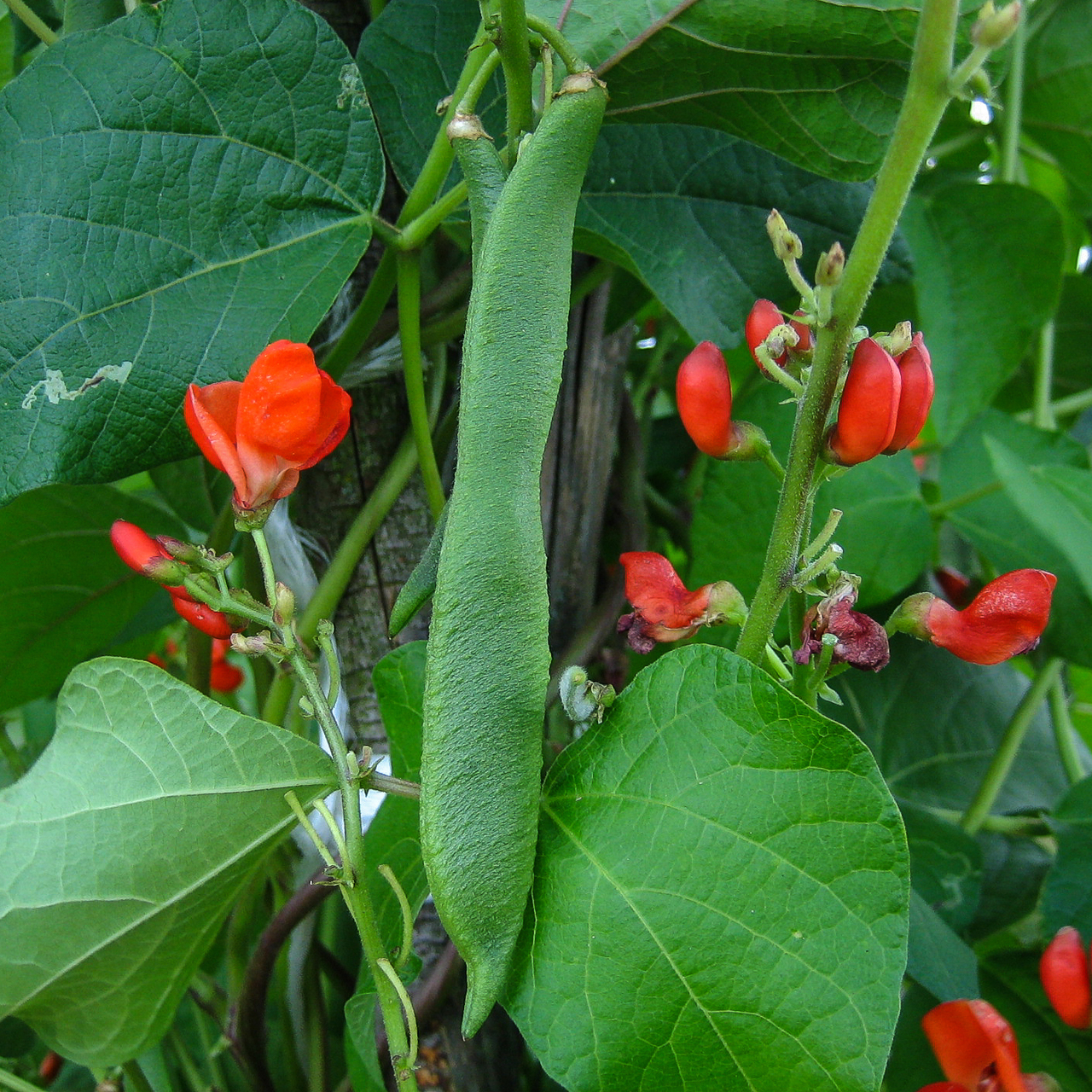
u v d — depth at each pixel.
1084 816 0.34
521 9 0.21
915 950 0.29
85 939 0.23
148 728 0.22
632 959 0.20
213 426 0.22
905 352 0.21
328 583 0.30
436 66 0.29
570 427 0.33
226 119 0.26
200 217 0.26
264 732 0.22
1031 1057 0.33
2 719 0.36
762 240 0.32
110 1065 0.27
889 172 0.19
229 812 0.23
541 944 0.21
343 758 0.22
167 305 0.25
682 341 0.45
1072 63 0.44
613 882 0.21
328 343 0.30
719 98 0.28
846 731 0.21
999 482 0.38
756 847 0.21
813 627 0.21
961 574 0.49
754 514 0.34
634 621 0.23
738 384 0.47
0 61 0.40
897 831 0.20
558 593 0.33
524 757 0.21
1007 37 0.18
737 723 0.21
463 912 0.20
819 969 0.20
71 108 0.25
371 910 0.22
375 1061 0.25
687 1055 0.20
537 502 0.21
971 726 0.42
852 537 0.36
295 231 0.27
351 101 0.27
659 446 0.47
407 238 0.27
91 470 0.24
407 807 0.26
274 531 0.30
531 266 0.21
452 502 0.20
